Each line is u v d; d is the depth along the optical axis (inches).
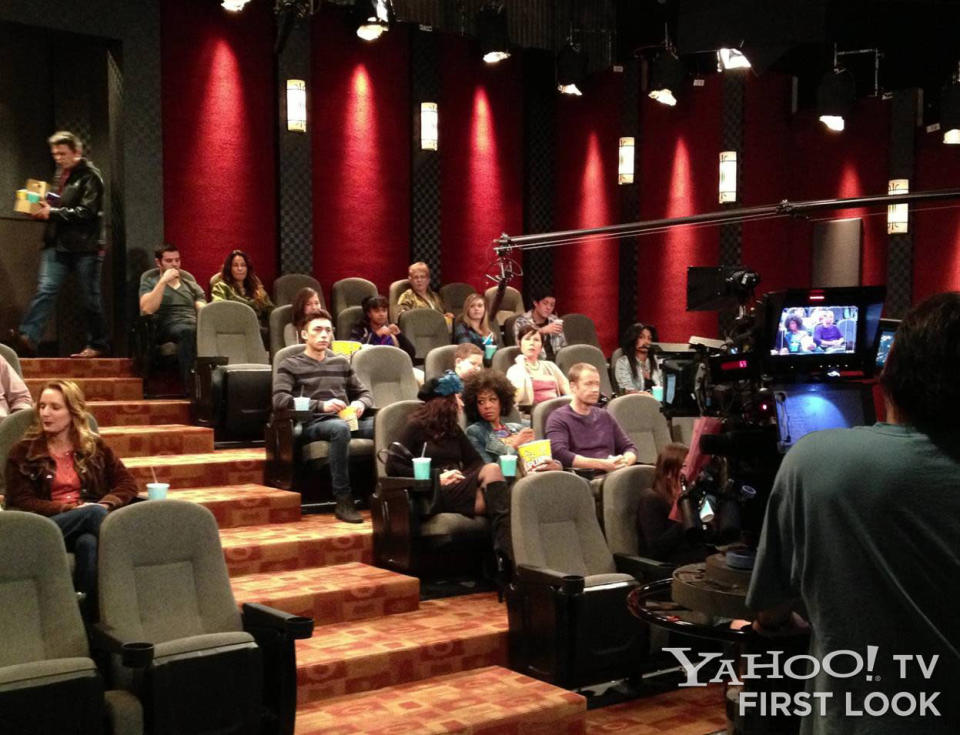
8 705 116.6
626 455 216.8
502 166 378.3
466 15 363.6
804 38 228.5
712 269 104.1
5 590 133.0
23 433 177.9
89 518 158.4
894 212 357.4
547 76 386.0
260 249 329.7
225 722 132.9
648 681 184.2
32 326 270.7
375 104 349.7
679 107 373.1
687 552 183.2
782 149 381.4
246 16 325.7
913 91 352.8
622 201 380.2
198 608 147.5
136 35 299.0
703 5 231.0
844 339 97.6
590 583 169.2
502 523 193.6
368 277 349.7
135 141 299.4
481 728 148.4
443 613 189.8
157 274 280.5
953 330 60.7
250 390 250.4
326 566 200.4
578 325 345.1
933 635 59.0
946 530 59.1
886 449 61.2
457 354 241.0
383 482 200.5
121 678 138.9
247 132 326.3
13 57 304.8
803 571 64.1
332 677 159.8
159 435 238.1
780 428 88.0
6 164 305.6
